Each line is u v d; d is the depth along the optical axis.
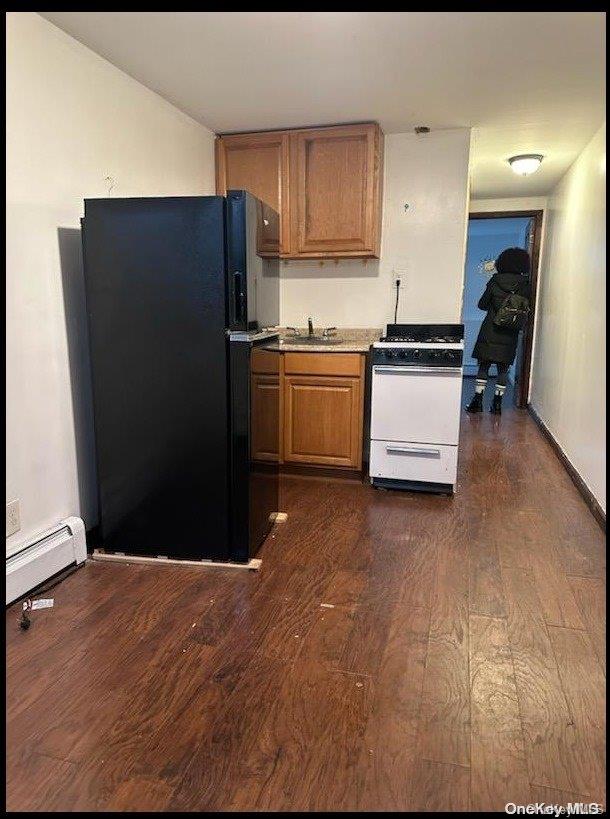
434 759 1.34
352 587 2.15
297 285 3.75
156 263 2.13
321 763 1.32
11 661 1.69
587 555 2.41
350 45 2.18
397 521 2.80
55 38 2.05
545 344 4.93
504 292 5.09
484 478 3.49
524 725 1.44
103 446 2.31
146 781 1.27
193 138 3.15
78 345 2.31
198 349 2.17
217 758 1.34
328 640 1.81
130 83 2.53
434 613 1.96
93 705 1.51
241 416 2.21
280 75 2.49
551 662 1.69
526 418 5.23
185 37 2.12
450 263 3.47
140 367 2.22
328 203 3.29
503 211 5.50
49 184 2.08
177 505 2.31
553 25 2.02
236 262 2.12
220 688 1.58
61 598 2.06
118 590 2.12
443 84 2.59
